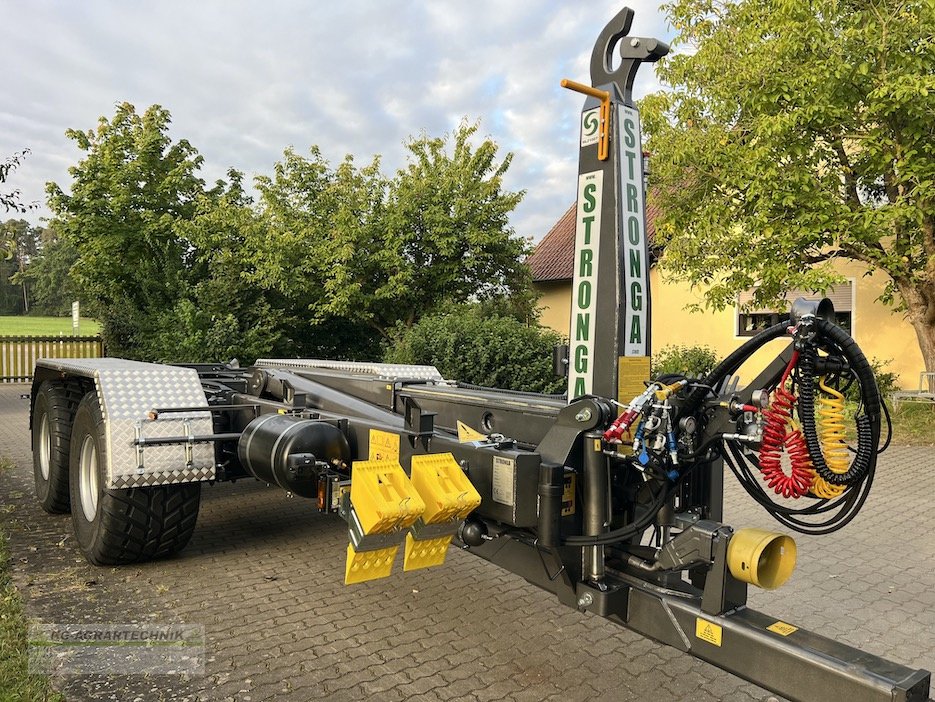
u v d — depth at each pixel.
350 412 4.22
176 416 4.30
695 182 10.31
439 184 14.45
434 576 4.50
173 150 17.64
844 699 1.96
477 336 9.90
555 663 3.37
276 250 13.75
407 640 3.58
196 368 7.02
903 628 3.84
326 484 3.43
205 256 14.78
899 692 1.84
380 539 2.67
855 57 8.88
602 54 3.01
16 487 6.75
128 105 17.30
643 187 2.94
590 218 2.93
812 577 4.59
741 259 9.97
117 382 4.32
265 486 6.71
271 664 3.31
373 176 14.60
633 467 2.74
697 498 2.96
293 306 14.62
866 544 5.26
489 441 2.99
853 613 4.03
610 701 3.05
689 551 2.43
